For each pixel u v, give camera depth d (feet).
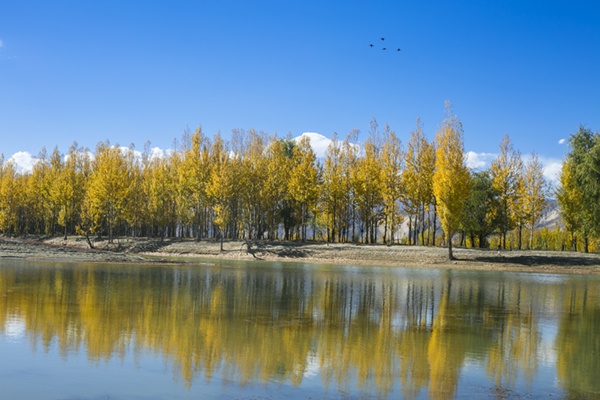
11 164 318.65
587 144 187.83
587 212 180.04
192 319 64.44
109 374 40.06
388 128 232.73
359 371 43.19
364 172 239.09
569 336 61.82
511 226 228.43
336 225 255.70
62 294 82.99
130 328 57.47
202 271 142.20
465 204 231.30
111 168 240.94
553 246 317.42
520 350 53.36
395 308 80.69
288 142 301.43
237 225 274.16
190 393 36.29
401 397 37.01
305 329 60.75
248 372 41.75
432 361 47.50
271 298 87.45
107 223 307.99
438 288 113.19
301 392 37.22
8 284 94.63
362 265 189.47
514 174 223.51
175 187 263.08
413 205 230.27
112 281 105.50
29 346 47.80
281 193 257.14
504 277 150.00
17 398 34.37
